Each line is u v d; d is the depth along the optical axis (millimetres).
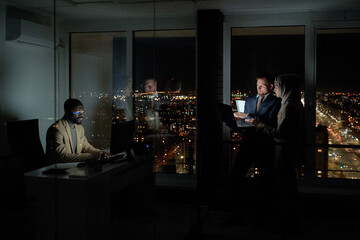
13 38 3832
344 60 4430
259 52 4621
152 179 3975
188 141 4621
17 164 2582
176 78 4738
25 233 2600
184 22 4734
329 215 4090
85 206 2916
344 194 4160
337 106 4426
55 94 4566
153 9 4496
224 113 3748
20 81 3947
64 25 4961
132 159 3637
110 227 3191
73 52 5031
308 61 4473
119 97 4887
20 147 3676
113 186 3260
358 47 4418
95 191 3014
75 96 5027
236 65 4656
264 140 3762
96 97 4996
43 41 4281
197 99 4434
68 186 2936
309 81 4473
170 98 4703
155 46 4867
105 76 4988
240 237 3404
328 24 4410
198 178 4312
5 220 2400
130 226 3402
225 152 4652
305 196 4141
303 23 4465
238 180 3773
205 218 3936
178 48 4781
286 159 3441
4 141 3590
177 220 3707
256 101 4160
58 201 2920
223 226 3699
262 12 4535
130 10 4547
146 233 3311
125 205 3678
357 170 4344
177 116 4652
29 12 4105
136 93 4836
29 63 4086
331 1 4059
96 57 5055
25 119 3992
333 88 4438
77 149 4141
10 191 2480
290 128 3400
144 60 4887
